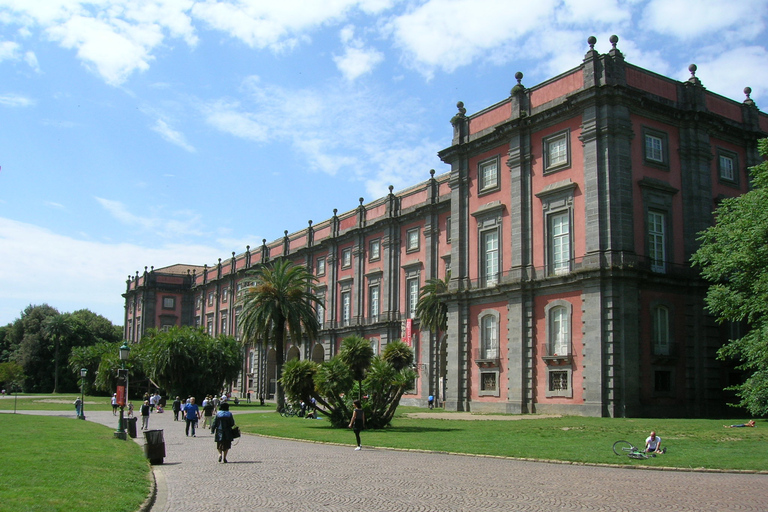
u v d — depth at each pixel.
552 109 38.06
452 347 43.69
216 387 66.69
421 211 56.31
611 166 35.38
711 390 36.66
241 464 19.06
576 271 35.25
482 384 41.56
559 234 37.84
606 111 35.66
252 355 82.62
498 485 14.56
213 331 95.19
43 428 29.48
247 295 51.16
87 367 89.62
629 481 15.04
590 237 35.44
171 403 68.19
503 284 39.72
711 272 31.88
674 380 35.91
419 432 27.67
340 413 31.80
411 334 54.47
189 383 64.25
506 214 41.06
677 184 38.16
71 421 36.78
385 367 30.91
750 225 30.08
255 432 30.61
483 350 41.78
